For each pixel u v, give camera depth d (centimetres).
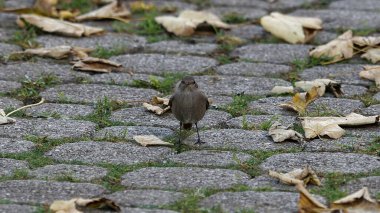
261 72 1282
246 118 1105
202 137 1041
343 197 843
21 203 841
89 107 1141
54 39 1418
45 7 1518
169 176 915
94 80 1247
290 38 1412
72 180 901
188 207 832
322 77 1263
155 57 1345
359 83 1237
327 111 1123
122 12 1549
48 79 1238
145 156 977
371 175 916
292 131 1023
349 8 1600
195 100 1009
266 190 875
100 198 822
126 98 1178
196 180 903
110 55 1355
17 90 1196
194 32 1459
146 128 1073
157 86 1223
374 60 1318
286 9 1608
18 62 1309
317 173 923
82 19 1529
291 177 888
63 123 1077
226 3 1642
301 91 1203
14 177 907
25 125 1067
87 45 1397
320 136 1029
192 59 1336
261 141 1024
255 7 1619
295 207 832
